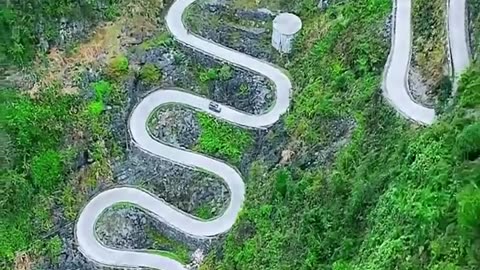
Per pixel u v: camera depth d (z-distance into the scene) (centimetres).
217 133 5125
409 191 3319
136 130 5153
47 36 5188
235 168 5009
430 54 4178
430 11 4369
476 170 2894
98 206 4891
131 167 5078
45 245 4747
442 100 3947
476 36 4084
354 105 4338
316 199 4088
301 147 4584
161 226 4838
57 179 4931
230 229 4734
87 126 5088
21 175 4816
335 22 5056
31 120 4919
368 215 3631
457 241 2720
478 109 3331
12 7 5038
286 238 4150
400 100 4041
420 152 3475
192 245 4762
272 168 4762
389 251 3111
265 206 4500
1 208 4731
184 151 5097
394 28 4419
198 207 4941
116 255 4731
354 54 4616
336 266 3538
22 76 5041
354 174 3969
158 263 4709
